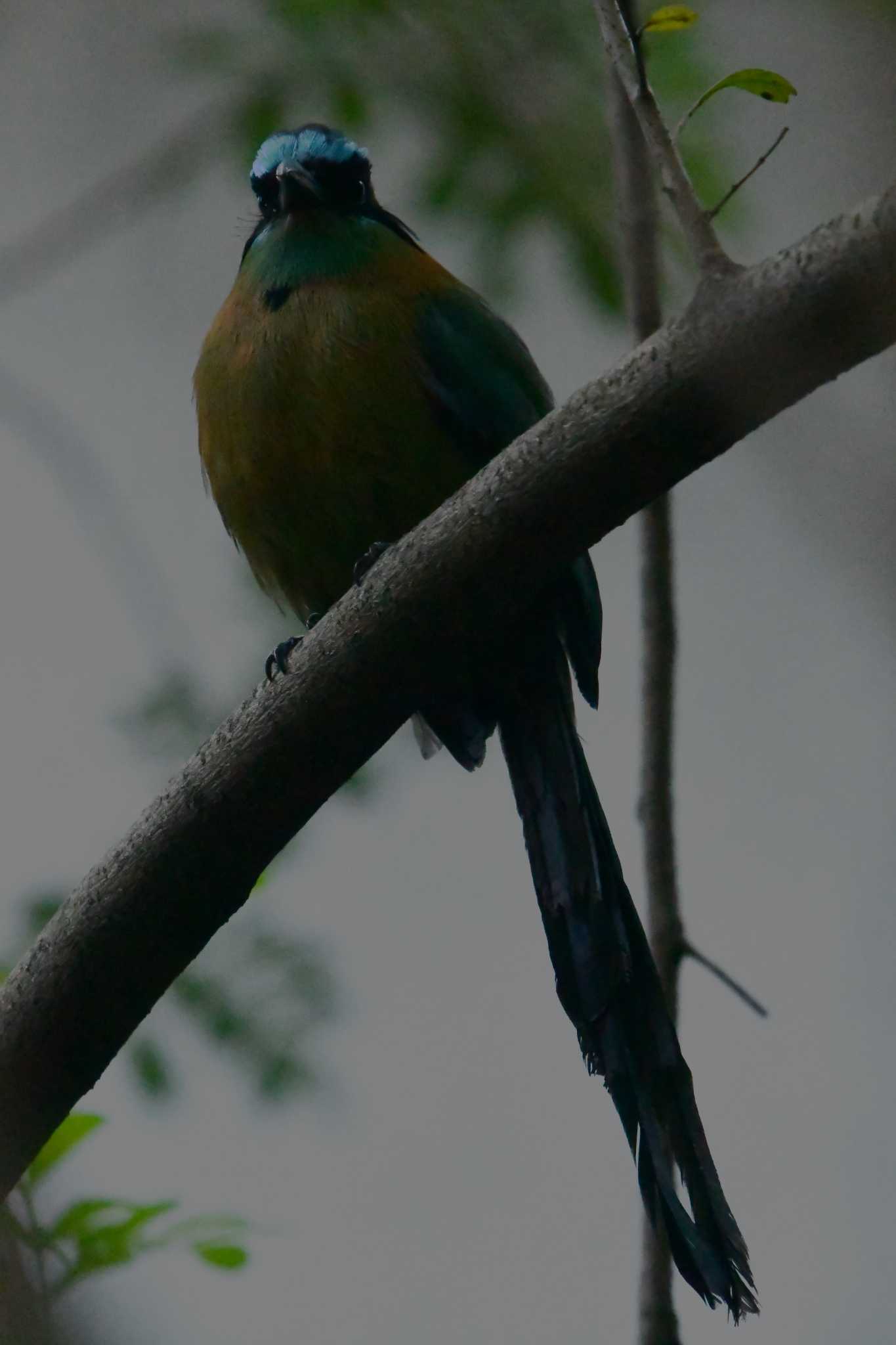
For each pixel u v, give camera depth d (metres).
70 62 17.83
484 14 12.41
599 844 8.84
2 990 7.31
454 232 12.47
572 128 12.47
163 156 13.22
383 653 7.01
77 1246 7.50
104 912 7.21
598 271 12.38
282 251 10.09
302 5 12.34
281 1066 10.05
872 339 6.07
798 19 14.03
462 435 9.85
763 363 6.16
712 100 12.11
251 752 7.16
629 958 8.38
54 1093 7.32
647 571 9.55
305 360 9.71
